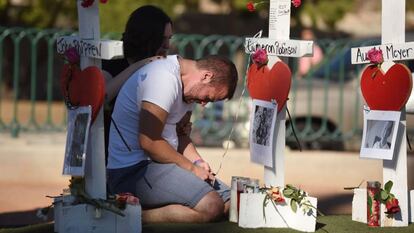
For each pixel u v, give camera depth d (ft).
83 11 35.63
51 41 80.64
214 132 82.02
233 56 80.02
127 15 123.24
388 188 38.83
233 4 158.20
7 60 123.24
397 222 39.04
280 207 38.01
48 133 82.12
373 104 38.91
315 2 148.15
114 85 39.73
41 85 116.67
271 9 39.11
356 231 38.09
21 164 70.74
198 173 39.37
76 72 35.88
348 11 150.61
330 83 84.23
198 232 37.17
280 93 38.45
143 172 38.75
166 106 37.93
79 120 35.70
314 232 37.47
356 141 85.61
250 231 37.42
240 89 81.76
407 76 37.52
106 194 36.47
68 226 35.78
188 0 157.48
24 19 130.93
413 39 87.51
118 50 34.99
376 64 38.73
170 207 38.75
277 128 38.93
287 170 72.74
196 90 38.63
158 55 41.14
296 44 37.78
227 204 40.16
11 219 49.90
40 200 57.57
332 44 83.30
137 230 36.19
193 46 79.41
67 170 35.86
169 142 39.50
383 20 38.45
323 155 74.02
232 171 72.02
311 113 84.12
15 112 81.51
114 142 39.29
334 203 56.65
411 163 71.46
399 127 38.63
